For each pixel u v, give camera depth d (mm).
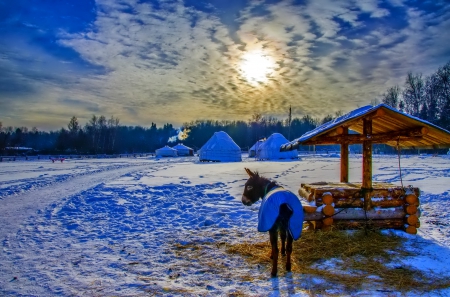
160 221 8094
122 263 5141
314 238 5969
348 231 6285
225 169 24203
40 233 7090
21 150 78188
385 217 6383
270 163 32281
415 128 5871
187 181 15977
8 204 10820
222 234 6805
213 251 5699
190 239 6441
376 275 4512
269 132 102188
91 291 4117
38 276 4633
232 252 5617
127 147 99375
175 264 5074
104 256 5504
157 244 6172
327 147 82062
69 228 7574
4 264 5141
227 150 40875
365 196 6398
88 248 5973
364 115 6043
